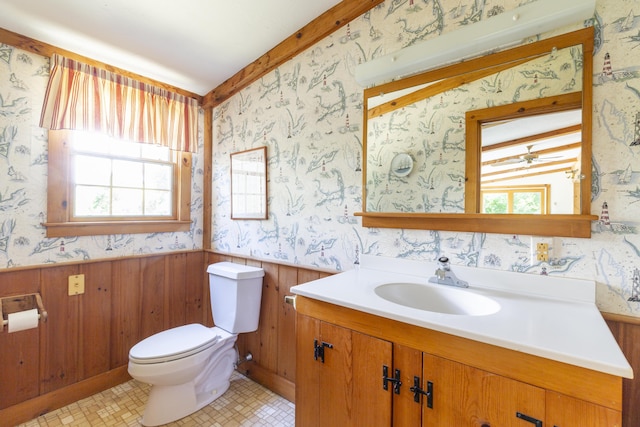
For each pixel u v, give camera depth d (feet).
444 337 2.83
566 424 2.27
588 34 3.34
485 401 2.61
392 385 3.17
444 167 4.36
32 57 5.63
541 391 2.37
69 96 5.73
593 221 3.38
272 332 6.46
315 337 3.91
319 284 4.18
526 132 3.73
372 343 3.33
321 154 5.72
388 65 4.68
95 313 6.35
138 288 7.03
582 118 3.37
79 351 6.12
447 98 4.33
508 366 2.51
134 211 7.18
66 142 6.03
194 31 5.66
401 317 3.00
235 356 6.61
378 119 4.97
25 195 5.54
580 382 2.22
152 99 7.05
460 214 4.16
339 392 3.64
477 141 4.09
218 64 6.82
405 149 4.71
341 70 5.41
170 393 5.40
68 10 4.96
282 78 6.39
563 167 3.50
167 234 7.65
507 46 3.86
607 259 3.31
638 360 3.15
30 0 4.71
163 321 7.48
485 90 4.03
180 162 7.92
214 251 8.04
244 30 5.71
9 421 5.23
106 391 6.35
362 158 5.13
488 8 3.96
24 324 4.95
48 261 5.79
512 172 3.82
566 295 3.51
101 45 5.95
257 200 6.93
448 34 4.15
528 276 3.74
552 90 3.58
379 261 4.95
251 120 7.14
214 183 8.29
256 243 7.00
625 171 3.20
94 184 6.51
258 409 5.73
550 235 3.60
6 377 5.26
